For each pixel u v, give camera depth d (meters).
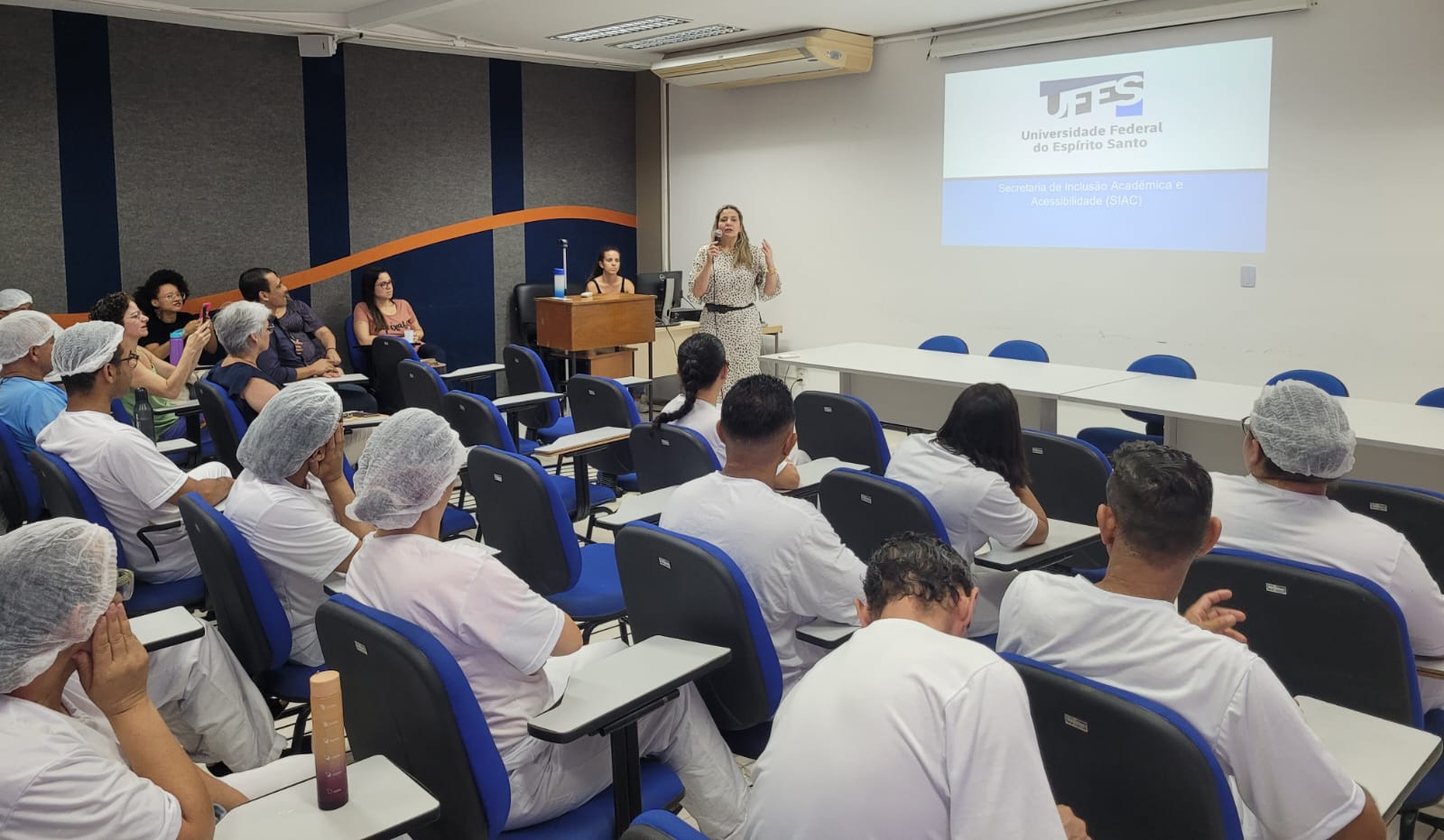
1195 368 6.23
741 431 2.24
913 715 1.23
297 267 7.54
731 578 1.94
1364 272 5.54
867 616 1.49
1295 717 1.39
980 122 6.96
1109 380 5.09
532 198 8.73
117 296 4.59
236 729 2.28
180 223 6.99
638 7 6.29
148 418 4.75
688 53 8.00
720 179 8.67
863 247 7.74
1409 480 3.95
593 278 7.95
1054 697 1.47
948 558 1.45
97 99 6.58
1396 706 1.87
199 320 6.43
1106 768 1.44
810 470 3.43
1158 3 6.07
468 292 8.46
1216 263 6.06
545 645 1.79
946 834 1.22
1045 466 3.45
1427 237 5.31
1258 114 5.80
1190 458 1.53
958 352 6.15
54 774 1.26
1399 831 2.09
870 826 1.22
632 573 2.18
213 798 1.61
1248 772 1.42
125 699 1.42
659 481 3.64
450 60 8.10
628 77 9.22
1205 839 1.34
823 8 6.38
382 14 6.33
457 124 8.20
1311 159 5.64
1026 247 6.86
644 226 9.35
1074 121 6.52
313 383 2.54
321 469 2.57
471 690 1.62
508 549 3.01
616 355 7.68
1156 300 6.33
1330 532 2.06
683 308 8.77
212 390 4.14
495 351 8.70
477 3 6.11
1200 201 6.07
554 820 1.82
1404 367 5.47
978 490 2.55
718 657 1.86
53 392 3.63
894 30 7.14
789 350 8.35
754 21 6.77
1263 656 2.01
